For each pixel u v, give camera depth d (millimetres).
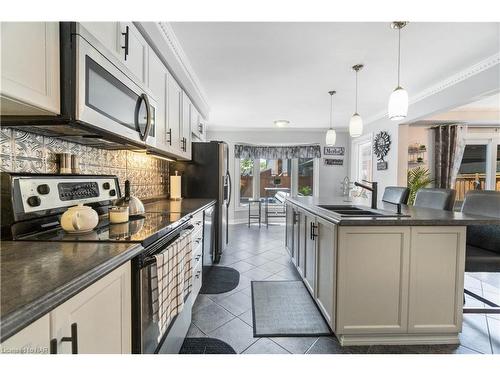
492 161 4797
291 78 3109
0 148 1090
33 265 755
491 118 4395
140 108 1604
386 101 3996
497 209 1861
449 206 2256
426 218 1649
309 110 4531
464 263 1677
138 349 1012
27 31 873
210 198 3490
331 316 1760
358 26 2027
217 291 2543
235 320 2043
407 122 4047
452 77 3004
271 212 6461
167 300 1250
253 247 4145
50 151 1361
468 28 2043
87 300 734
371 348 1700
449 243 1670
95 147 1767
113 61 1302
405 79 3111
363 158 5816
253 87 3422
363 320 1689
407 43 2285
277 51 2451
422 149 4758
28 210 1112
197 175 3512
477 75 2721
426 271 1672
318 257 2080
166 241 1329
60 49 1017
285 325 1975
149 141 1762
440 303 1688
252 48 2398
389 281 1678
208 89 3496
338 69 2844
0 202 1053
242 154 6195
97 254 869
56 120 1047
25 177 1120
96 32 1209
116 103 1340
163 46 2111
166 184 3396
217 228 3471
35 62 904
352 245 1663
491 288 2672
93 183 1571
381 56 2535
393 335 1729
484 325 1981
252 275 2971
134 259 1020
